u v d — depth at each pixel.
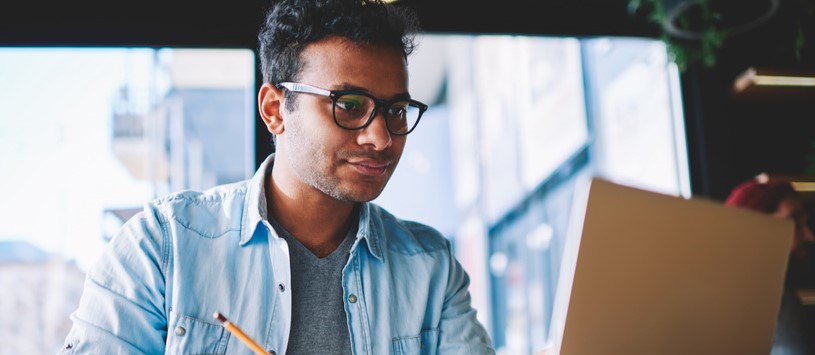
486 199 8.48
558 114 6.09
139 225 1.18
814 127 3.02
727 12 2.40
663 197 1.07
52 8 2.59
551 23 2.86
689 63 2.85
